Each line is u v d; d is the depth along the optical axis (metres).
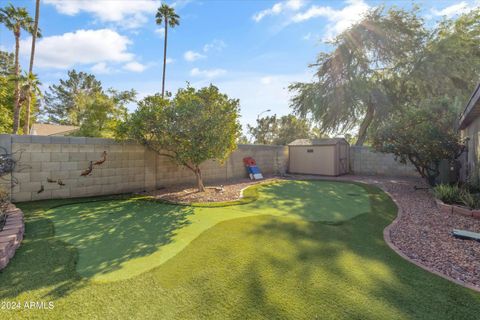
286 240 3.65
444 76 13.02
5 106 14.34
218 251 3.24
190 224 4.44
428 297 2.24
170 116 6.57
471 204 5.05
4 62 21.02
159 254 3.14
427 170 8.30
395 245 3.48
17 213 4.28
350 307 2.08
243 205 6.03
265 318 1.95
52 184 6.00
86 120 11.89
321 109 16.52
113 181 7.10
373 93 14.85
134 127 6.55
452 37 13.20
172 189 8.22
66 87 30.09
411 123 7.91
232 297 2.23
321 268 2.78
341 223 4.53
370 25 14.80
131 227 4.23
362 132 16.59
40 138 5.80
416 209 5.54
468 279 2.56
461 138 8.16
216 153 7.04
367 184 9.66
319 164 13.62
